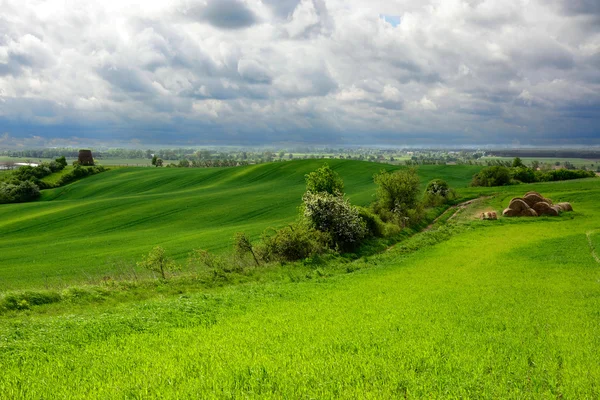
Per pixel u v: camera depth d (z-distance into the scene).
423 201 66.94
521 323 14.87
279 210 77.75
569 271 27.36
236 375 9.92
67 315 17.22
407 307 17.94
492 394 8.78
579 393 8.92
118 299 21.39
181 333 14.08
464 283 24.03
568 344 12.23
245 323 15.50
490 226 51.31
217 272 27.11
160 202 86.94
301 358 11.20
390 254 36.00
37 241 62.09
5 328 14.62
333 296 20.81
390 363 10.57
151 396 8.80
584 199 69.19
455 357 10.96
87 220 75.75
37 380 10.04
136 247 52.34
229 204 83.69
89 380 10.02
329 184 48.81
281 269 29.45
